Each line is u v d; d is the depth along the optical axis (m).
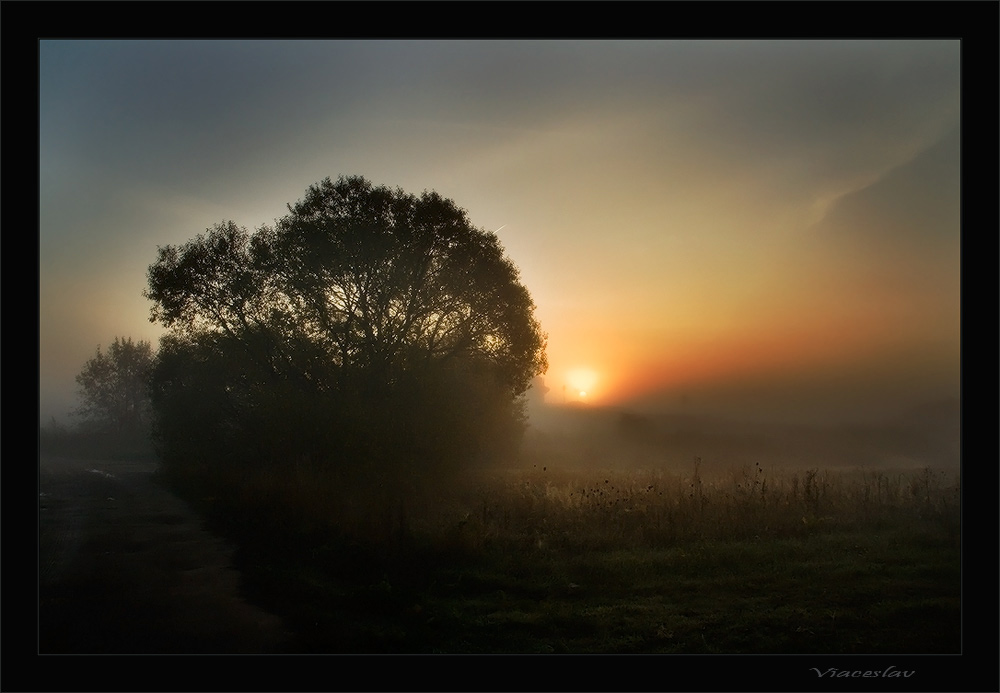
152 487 20.16
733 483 16.75
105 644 7.32
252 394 21.17
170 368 23.34
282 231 21.34
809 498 13.60
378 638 7.52
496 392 22.58
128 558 10.99
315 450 18.39
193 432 22.61
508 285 22.61
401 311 21.14
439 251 21.66
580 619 7.97
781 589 8.70
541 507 14.21
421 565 10.46
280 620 8.15
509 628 7.88
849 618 7.69
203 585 9.50
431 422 19.58
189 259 21.45
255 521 13.80
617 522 12.40
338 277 20.91
